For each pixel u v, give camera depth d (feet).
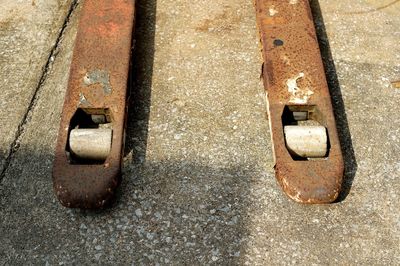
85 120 4.47
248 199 4.26
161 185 4.33
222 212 4.19
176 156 4.51
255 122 4.75
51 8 5.64
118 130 4.19
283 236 4.07
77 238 4.05
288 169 4.01
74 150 4.13
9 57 5.22
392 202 4.27
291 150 4.19
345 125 4.73
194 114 4.79
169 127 4.70
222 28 5.49
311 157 4.24
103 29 4.78
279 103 4.35
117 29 4.79
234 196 4.28
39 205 4.23
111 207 4.19
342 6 5.71
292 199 4.00
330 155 4.10
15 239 4.05
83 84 4.42
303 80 4.48
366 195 4.30
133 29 4.90
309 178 3.97
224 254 3.98
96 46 4.66
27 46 5.31
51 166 4.46
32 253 3.98
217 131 4.68
